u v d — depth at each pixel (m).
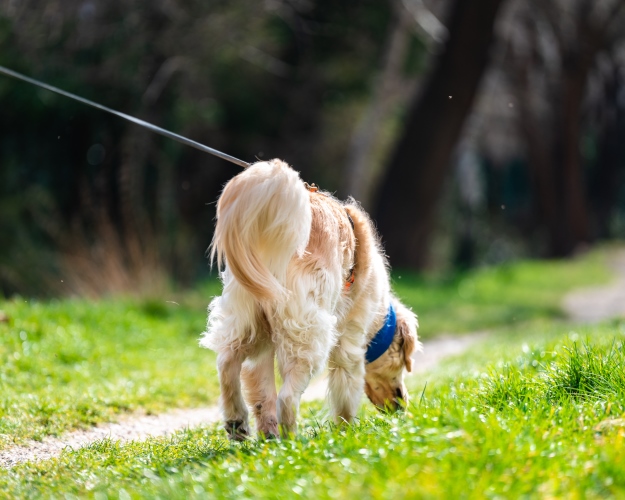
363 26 23.44
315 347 4.61
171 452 4.95
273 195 4.39
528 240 43.69
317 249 4.72
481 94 31.97
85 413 6.79
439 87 22.03
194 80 18.44
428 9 23.88
